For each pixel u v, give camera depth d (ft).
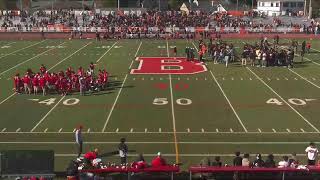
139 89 92.94
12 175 45.55
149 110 77.30
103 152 58.65
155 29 193.57
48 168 45.91
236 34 196.65
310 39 182.60
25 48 155.63
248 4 389.80
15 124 69.82
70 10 284.00
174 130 67.05
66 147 60.39
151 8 335.88
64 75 94.94
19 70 113.29
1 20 249.55
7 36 190.29
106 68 116.78
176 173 52.03
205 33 188.85
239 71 112.98
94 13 269.03
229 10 340.18
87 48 156.25
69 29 199.82
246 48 124.67
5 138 63.67
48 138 63.67
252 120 71.77
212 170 48.01
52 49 153.07
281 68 117.29
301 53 133.28
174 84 97.76
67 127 68.39
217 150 59.36
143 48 157.07
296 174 50.52
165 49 154.61
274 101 83.56
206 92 90.38
